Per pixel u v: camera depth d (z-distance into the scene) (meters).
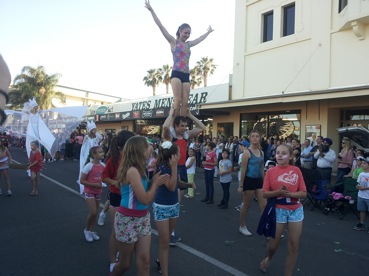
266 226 4.11
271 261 4.86
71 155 21.41
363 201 6.63
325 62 14.12
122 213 3.39
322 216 7.80
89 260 4.74
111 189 4.30
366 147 11.05
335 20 13.88
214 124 19.67
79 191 10.12
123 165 3.45
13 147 32.66
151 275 4.31
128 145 3.47
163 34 5.21
